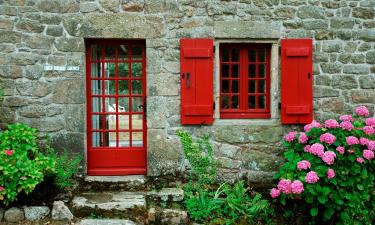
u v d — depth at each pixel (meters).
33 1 4.93
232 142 5.22
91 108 5.23
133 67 5.34
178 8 5.07
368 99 5.31
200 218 4.56
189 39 5.05
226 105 5.38
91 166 5.24
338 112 5.28
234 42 5.20
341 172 4.49
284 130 5.25
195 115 5.11
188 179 5.17
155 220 4.48
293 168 4.58
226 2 5.11
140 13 5.03
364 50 5.29
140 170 5.25
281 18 5.17
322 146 4.44
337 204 4.43
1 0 4.90
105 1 4.98
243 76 5.33
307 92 5.18
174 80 5.11
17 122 5.00
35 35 4.95
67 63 4.99
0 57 4.93
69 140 5.05
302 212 4.74
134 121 5.83
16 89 4.97
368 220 4.56
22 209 4.43
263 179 5.26
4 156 4.36
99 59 5.37
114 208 4.56
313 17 5.20
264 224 4.62
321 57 5.23
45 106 5.01
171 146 5.16
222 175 5.23
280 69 5.23
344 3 5.23
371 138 4.65
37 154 4.71
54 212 4.43
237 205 4.67
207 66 5.09
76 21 4.96
